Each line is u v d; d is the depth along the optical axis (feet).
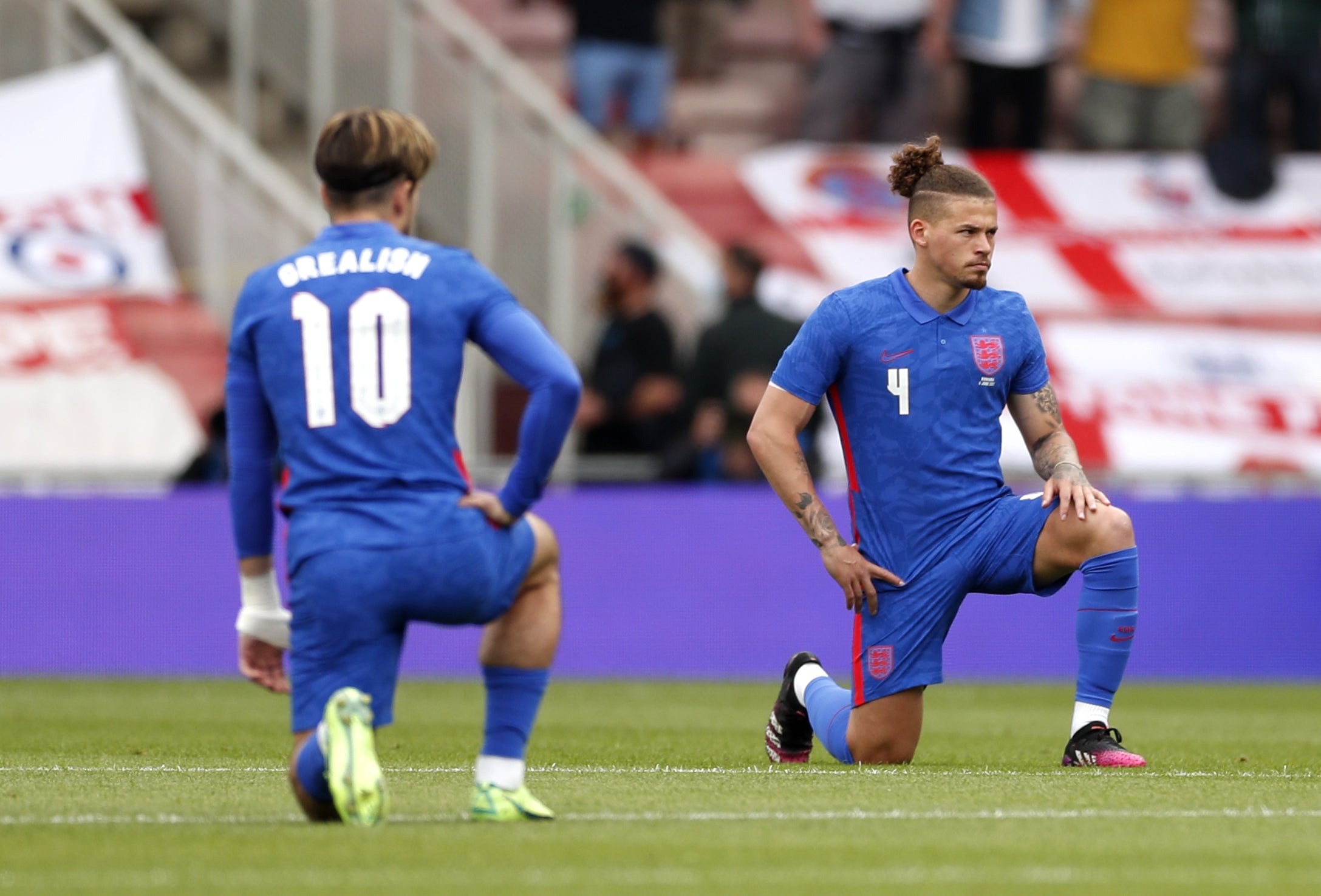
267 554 43.24
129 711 95.25
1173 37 165.17
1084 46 166.50
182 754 66.80
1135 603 61.16
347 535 40.24
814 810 45.93
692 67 176.96
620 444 136.46
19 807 46.57
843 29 163.02
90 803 47.65
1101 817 44.96
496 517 41.11
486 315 41.68
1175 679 135.54
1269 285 155.74
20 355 144.05
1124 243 157.58
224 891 33.65
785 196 160.76
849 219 159.43
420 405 41.06
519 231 152.56
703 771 58.59
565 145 155.12
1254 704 109.09
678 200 161.58
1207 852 39.32
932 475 60.44
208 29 167.53
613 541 134.51
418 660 135.54
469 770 59.16
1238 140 161.48
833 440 133.28
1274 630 135.74
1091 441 145.69
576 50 165.27
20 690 114.83
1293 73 165.78
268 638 43.39
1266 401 148.15
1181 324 153.07
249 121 158.61
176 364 146.41
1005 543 60.39
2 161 151.43
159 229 151.53
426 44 154.10
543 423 40.73
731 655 133.80
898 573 60.54
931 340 60.64
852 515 62.44
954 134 171.22
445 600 40.40
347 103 156.97
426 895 33.24
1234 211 159.12
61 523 134.10
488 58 155.63
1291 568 135.95
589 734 80.53
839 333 60.95
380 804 39.58
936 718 95.25
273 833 40.60
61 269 147.84
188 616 133.59
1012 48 161.27
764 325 133.28
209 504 133.69
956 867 36.94
